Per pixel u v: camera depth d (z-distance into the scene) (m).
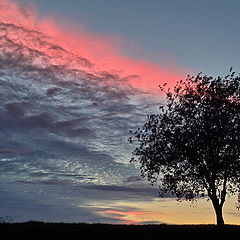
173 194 32.53
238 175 30.64
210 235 25.08
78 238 23.33
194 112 31.47
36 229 25.55
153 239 23.58
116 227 27.52
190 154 30.47
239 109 30.62
